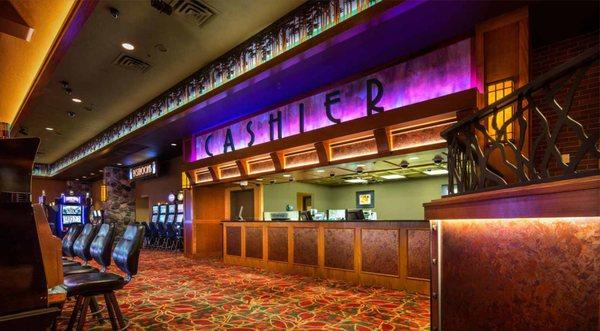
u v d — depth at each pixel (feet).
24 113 24.48
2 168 4.97
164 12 14.80
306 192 38.68
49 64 16.43
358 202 39.34
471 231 8.10
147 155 37.45
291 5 15.67
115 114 29.84
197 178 29.19
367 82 17.35
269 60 16.79
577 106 13.08
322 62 16.40
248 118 23.93
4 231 4.91
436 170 25.09
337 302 14.12
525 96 6.51
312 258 20.12
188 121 24.94
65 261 14.05
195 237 29.73
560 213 5.41
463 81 14.32
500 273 7.29
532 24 12.87
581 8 11.85
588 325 5.73
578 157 5.31
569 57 13.73
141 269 23.17
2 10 12.78
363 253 17.75
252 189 34.30
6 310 4.80
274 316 12.27
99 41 17.80
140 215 47.80
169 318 12.09
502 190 6.68
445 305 8.91
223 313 12.67
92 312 11.64
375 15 12.84
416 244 15.85
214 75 20.42
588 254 5.78
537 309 6.53
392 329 10.85
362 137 17.99
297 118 20.65
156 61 20.21
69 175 53.06
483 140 12.78
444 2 11.98
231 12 15.89
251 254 24.12
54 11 13.55
